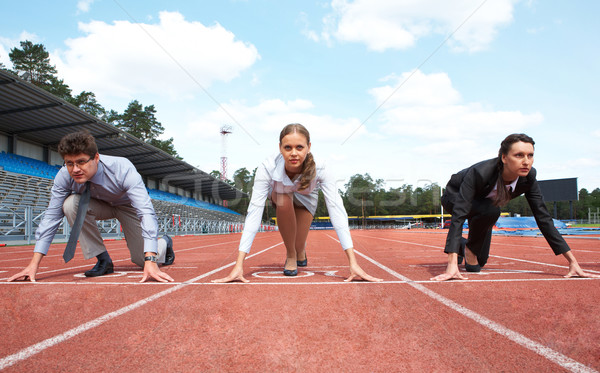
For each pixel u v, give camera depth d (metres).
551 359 1.30
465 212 3.04
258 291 2.54
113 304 2.18
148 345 1.48
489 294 2.39
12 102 15.57
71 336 1.59
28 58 36.59
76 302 2.24
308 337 1.56
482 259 3.66
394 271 3.68
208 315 1.92
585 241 10.53
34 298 2.36
